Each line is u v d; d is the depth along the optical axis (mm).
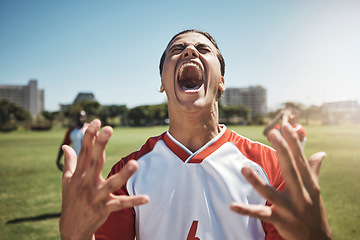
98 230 1228
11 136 36031
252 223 1195
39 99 135875
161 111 75500
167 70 1370
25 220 4281
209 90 1339
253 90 156125
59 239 3580
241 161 1315
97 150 852
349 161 10031
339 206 4648
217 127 1449
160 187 1263
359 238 3371
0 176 8086
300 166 874
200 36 1442
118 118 71875
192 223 1197
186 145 1375
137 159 1408
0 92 125312
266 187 812
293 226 835
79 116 5121
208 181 1258
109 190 830
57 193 6012
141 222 1242
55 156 13109
